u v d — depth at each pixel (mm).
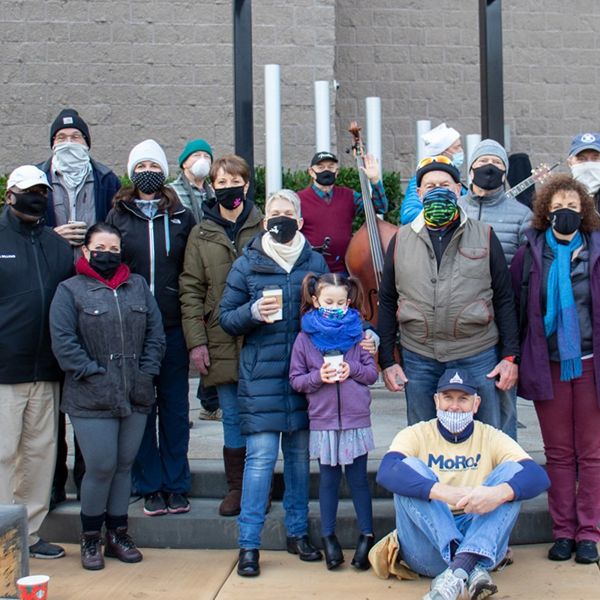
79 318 4508
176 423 5000
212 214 5035
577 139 5332
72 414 4484
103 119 9727
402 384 4664
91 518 4551
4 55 9594
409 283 4555
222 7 9812
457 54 10898
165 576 4461
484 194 5051
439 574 4188
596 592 4180
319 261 4730
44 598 3521
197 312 4926
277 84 7496
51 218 5215
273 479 5156
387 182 8391
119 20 9719
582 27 11055
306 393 4504
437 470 4293
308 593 4227
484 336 4555
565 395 4562
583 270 4539
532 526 4867
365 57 10805
